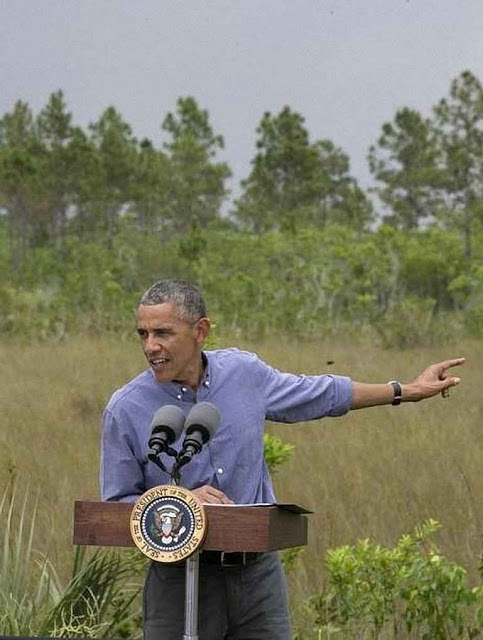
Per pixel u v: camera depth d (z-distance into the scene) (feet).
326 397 42.32
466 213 403.13
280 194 572.10
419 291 323.78
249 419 41.04
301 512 38.32
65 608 54.34
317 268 284.41
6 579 55.31
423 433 105.40
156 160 549.54
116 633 54.80
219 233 365.40
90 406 123.85
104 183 525.75
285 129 573.74
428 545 67.36
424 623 54.90
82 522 37.55
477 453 98.89
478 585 64.90
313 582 64.69
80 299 244.83
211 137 572.51
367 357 177.78
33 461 92.53
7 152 449.89
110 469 40.78
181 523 36.65
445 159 451.12
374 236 331.77
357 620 55.88
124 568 58.03
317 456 96.12
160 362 39.99
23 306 231.09
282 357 173.58
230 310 237.25
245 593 40.42
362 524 75.97
